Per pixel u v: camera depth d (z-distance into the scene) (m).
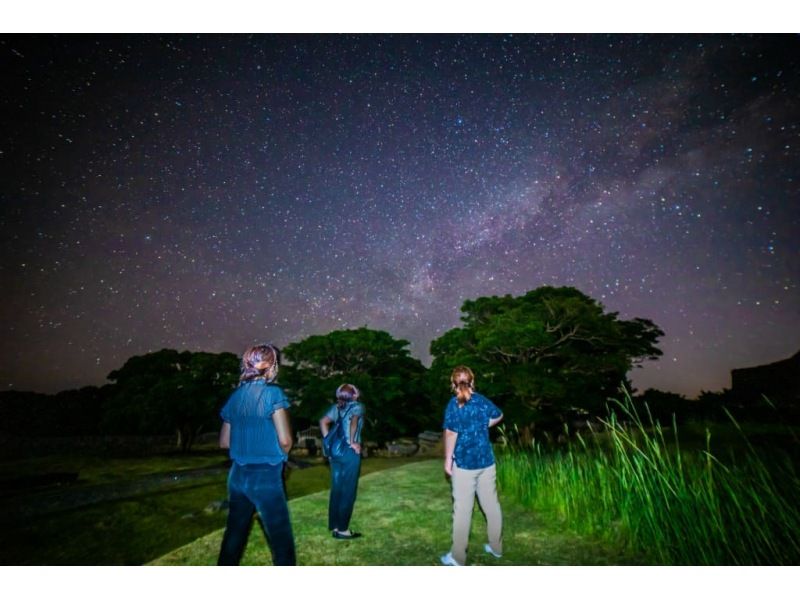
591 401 14.27
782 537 3.25
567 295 17.11
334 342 17.75
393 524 4.50
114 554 4.50
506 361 15.17
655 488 3.97
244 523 2.62
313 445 17.34
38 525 5.66
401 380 18.05
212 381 18.33
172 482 9.52
